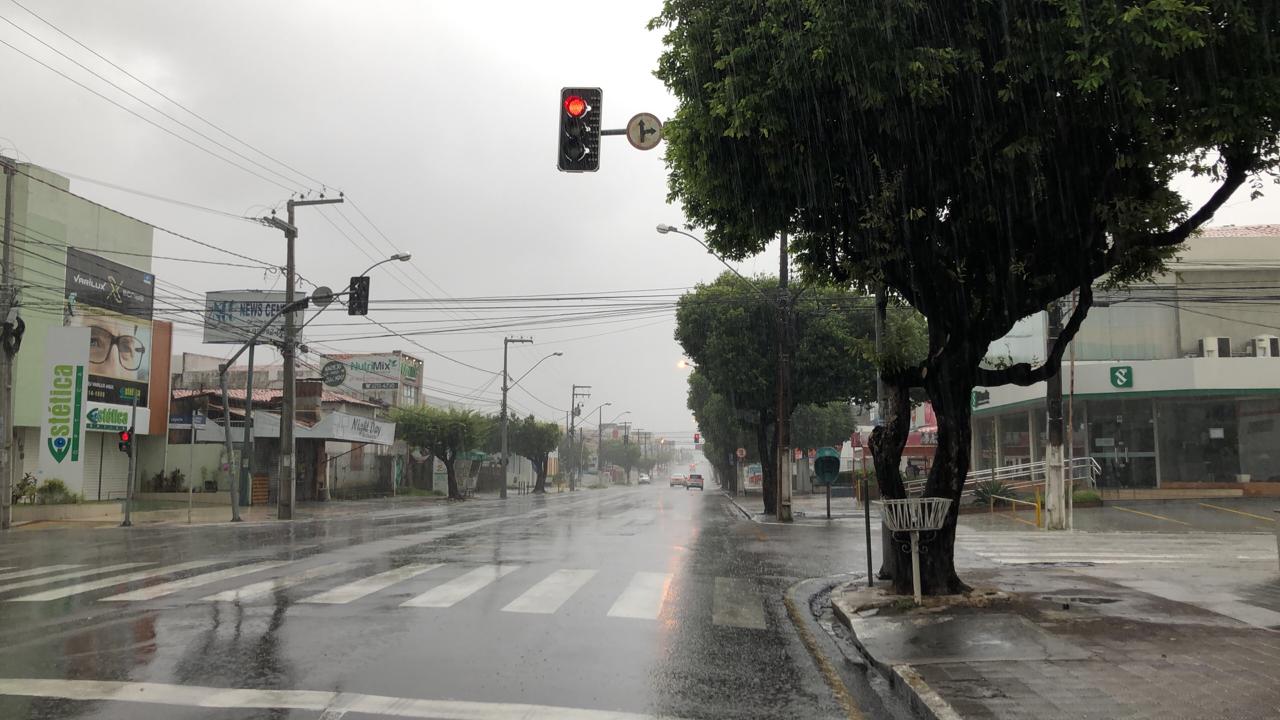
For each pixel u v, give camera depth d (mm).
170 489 37000
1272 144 8555
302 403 41812
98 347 31812
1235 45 7762
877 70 8250
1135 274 10203
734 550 16656
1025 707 5523
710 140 9586
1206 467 31297
